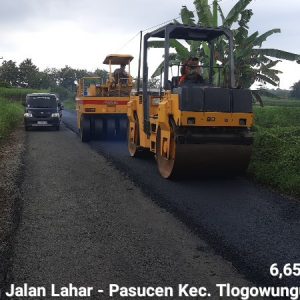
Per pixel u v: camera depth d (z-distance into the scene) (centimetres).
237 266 426
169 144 774
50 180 799
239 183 777
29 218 576
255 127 1161
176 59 1700
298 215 587
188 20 1717
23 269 421
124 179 808
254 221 559
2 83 4966
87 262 436
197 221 557
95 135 1420
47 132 1770
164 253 459
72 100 5878
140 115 984
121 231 525
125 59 1555
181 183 774
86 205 636
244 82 1741
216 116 730
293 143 930
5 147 1242
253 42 1684
